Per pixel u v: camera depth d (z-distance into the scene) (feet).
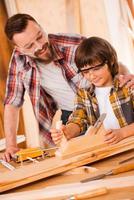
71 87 5.09
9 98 5.32
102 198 2.49
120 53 7.98
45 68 5.09
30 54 4.62
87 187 2.71
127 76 4.54
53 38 4.96
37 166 3.25
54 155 3.63
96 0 7.89
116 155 3.45
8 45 7.50
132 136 3.65
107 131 3.55
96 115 4.61
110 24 7.97
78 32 7.84
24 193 2.82
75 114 4.64
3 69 7.45
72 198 2.54
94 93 4.62
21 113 7.70
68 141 3.41
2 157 4.01
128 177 2.77
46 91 5.32
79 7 7.82
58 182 2.99
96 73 4.15
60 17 7.76
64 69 5.01
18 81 5.28
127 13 7.87
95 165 3.27
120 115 4.46
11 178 3.02
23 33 4.33
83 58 4.04
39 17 7.72
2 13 7.53
